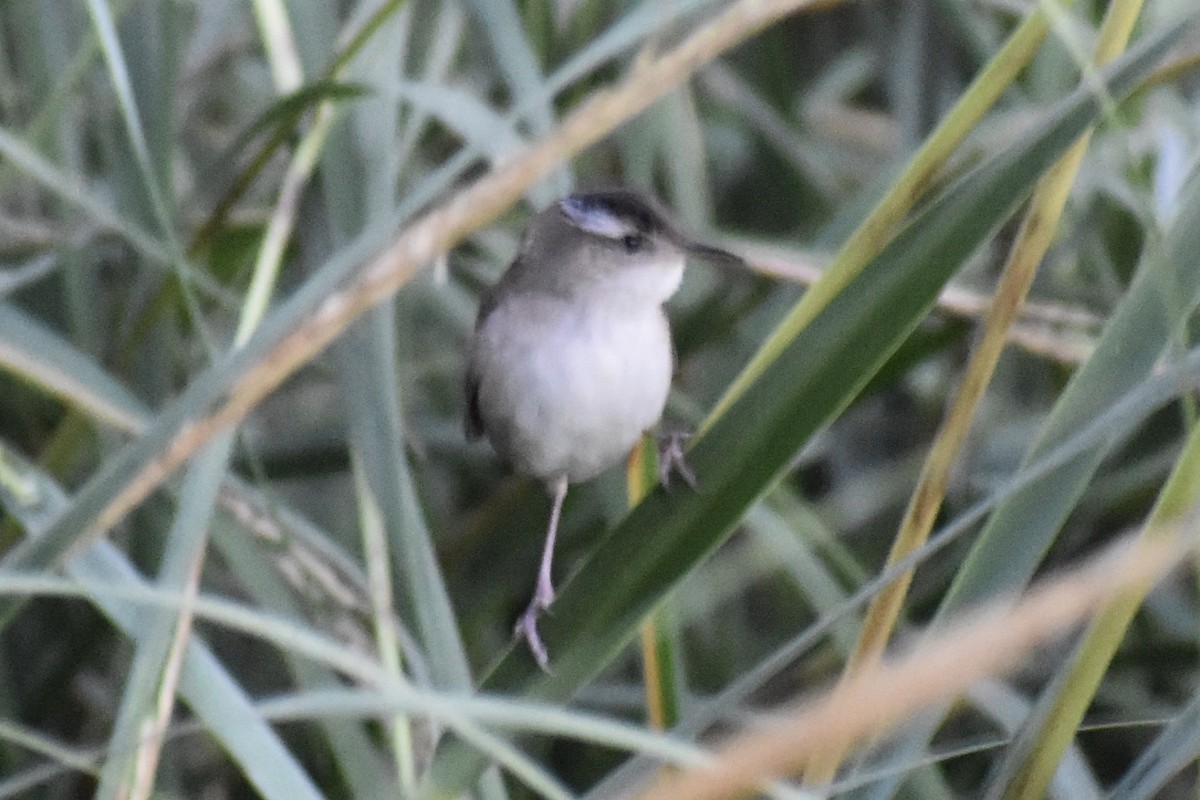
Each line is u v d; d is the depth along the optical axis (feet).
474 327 13.91
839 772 13.62
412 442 13.94
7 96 13.94
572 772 13.99
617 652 13.52
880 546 14.06
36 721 13.89
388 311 13.64
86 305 13.84
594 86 13.98
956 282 13.96
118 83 13.62
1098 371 13.51
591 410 13.83
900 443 14.17
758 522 13.80
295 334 13.42
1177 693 14.02
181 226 13.84
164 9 13.78
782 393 13.50
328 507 14.25
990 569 13.51
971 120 13.52
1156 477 13.93
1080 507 13.94
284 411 14.24
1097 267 14.01
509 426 13.87
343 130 13.71
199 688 13.50
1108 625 13.47
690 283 14.10
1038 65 14.03
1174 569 13.94
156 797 13.55
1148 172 13.98
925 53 14.19
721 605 14.08
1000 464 14.03
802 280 13.85
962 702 13.71
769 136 14.16
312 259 13.74
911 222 13.48
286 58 13.75
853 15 14.44
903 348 13.85
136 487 13.44
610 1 14.03
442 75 13.88
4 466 13.60
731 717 13.66
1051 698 13.48
